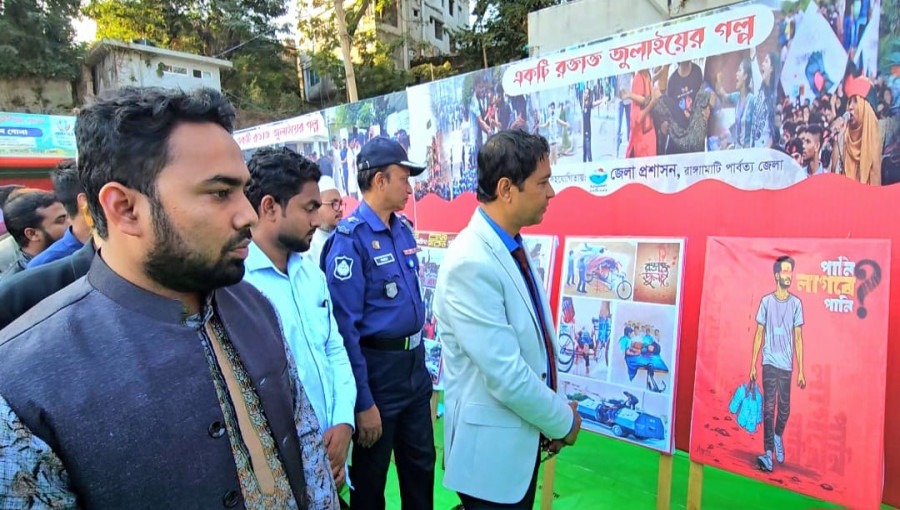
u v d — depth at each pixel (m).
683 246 1.96
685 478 2.27
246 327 0.80
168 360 0.65
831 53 1.85
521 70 2.74
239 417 0.73
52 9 14.55
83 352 0.60
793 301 1.70
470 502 1.43
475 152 3.01
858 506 1.52
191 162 0.62
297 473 0.83
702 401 1.88
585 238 2.29
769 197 2.02
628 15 5.29
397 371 1.84
